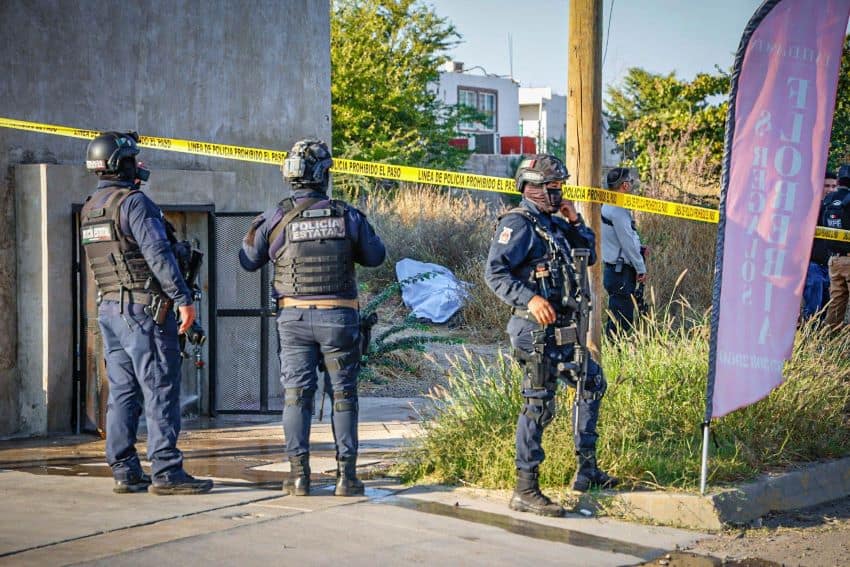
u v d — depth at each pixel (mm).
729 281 9461
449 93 69250
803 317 16500
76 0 13055
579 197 10719
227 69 14742
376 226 26047
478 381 11516
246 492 9617
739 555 8453
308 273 9211
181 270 9430
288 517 8703
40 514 8688
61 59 12922
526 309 9023
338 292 9297
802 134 9562
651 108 39031
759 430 11094
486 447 10258
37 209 12461
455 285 22516
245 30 14922
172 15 14094
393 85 46750
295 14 15555
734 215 9453
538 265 9023
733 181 9438
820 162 9609
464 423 10812
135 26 13703
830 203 17469
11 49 12422
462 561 7742
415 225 26094
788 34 9375
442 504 9367
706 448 9453
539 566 7742
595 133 10750
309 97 15773
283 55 15406
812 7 9422
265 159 13047
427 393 16234
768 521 9609
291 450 9508
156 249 9078
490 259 9031
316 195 9328
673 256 22844
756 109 9391
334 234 9211
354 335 9391
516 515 9109
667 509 9227
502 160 54906
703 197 25734
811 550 8688
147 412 9430
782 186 9570
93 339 12625
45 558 7402
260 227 9398
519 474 9219
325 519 8695
